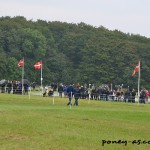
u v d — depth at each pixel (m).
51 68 194.75
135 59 189.75
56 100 87.19
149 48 198.88
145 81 187.25
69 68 197.62
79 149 35.09
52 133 40.81
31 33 195.25
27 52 192.62
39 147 35.25
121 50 190.00
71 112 59.09
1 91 109.19
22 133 40.56
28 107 67.62
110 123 49.75
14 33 197.12
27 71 186.62
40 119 48.81
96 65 188.00
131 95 100.00
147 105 89.25
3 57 179.12
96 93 100.75
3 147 34.91
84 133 41.66
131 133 43.50
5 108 62.34
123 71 186.38
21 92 105.50
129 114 61.59
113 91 106.25
